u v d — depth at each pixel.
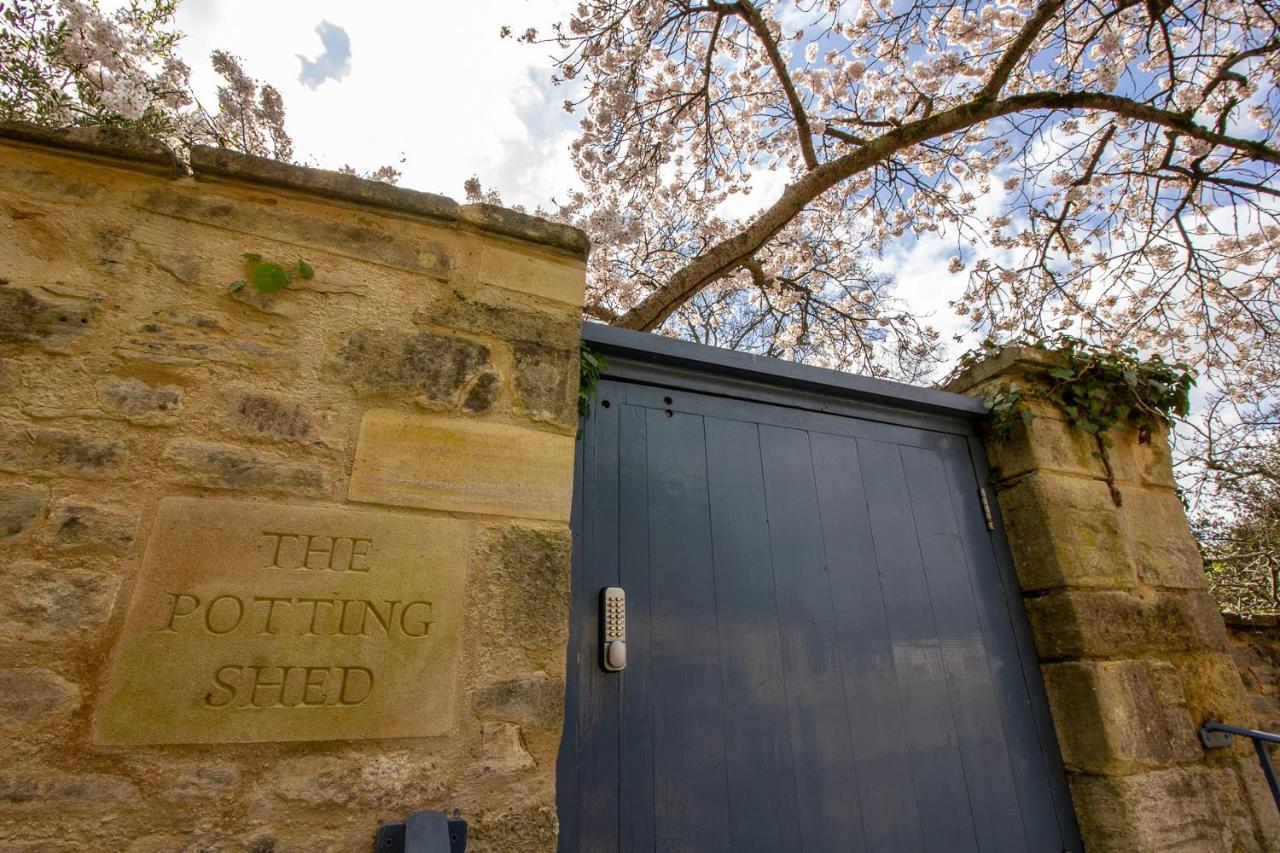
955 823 1.90
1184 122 4.40
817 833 1.73
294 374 1.35
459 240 1.62
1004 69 4.34
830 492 2.21
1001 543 2.44
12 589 1.06
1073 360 2.62
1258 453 5.59
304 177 1.49
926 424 2.52
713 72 5.27
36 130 1.32
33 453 1.14
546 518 1.45
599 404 1.96
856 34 5.32
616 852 1.51
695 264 4.23
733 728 1.75
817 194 4.52
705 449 2.06
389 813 1.13
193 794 1.05
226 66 3.55
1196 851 1.97
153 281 1.32
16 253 1.25
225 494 1.22
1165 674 2.22
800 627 1.96
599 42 4.45
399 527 1.31
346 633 1.20
